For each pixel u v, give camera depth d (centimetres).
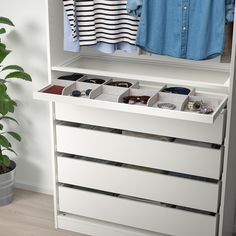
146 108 242
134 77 264
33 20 310
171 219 280
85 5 263
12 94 333
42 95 262
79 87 275
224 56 253
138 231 293
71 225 306
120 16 267
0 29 301
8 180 325
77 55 304
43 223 314
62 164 295
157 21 249
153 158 272
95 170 288
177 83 258
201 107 247
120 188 286
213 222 271
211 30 244
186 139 272
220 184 265
